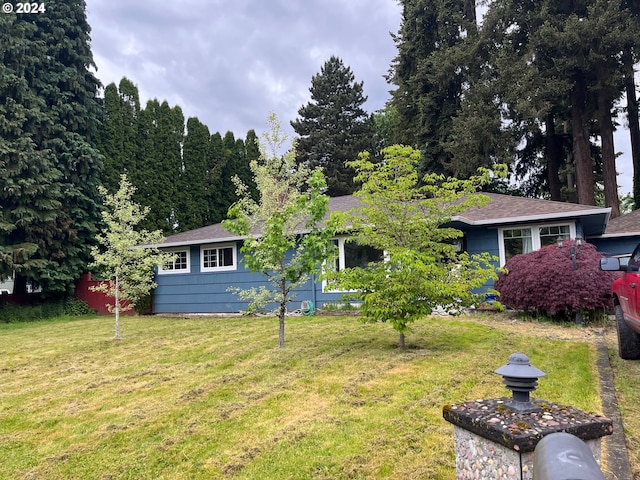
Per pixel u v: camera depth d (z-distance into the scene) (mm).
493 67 18750
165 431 3969
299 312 12406
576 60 16406
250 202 10367
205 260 14344
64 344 8703
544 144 22719
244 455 3402
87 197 16359
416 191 6891
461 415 2172
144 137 20109
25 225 14422
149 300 14922
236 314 13383
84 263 15984
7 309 14438
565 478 891
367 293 6781
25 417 4531
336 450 3377
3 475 3318
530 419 1977
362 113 36469
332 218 6855
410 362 5777
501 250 11664
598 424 1931
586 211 10625
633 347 5766
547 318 9414
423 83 21203
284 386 5047
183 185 22016
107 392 5246
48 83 16156
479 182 7570
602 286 8539
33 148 14969
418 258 6160
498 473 1938
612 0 15445
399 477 2941
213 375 5738
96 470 3330
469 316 10281
